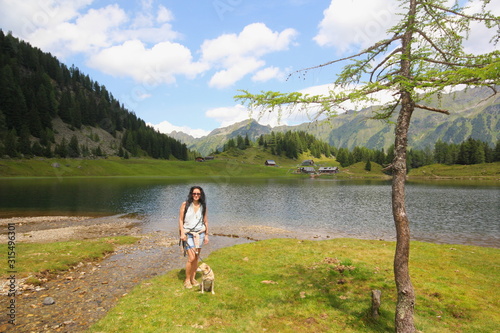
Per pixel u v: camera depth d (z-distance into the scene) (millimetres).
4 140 151500
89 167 154875
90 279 11461
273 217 36094
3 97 174000
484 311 7801
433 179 149000
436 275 11172
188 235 9328
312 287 9617
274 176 181125
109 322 6977
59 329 7000
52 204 46062
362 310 7664
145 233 25609
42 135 171625
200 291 9070
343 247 16625
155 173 165875
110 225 29938
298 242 18484
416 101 5832
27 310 8141
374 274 10891
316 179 154625
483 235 25281
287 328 6723
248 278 10578
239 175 179125
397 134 6336
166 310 7629
